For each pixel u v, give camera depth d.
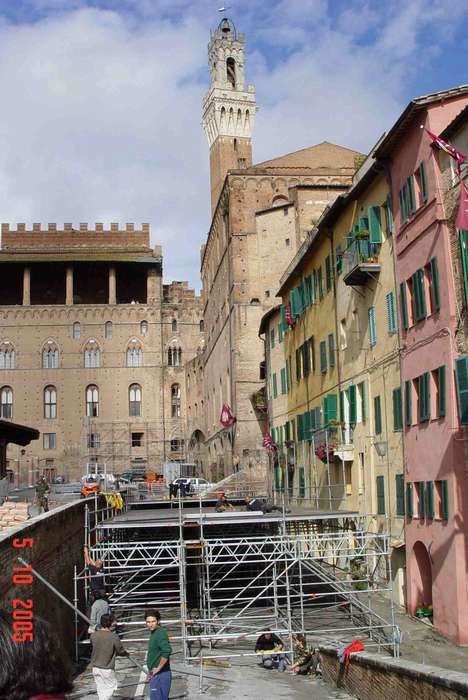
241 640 30.42
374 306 35.53
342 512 35.00
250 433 72.69
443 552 27.08
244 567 41.69
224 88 121.62
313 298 46.88
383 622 27.88
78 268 112.19
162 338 108.88
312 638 28.52
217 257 89.19
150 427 106.69
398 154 31.97
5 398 106.00
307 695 20.81
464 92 28.73
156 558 29.36
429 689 14.67
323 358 44.53
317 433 42.88
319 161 80.38
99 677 16.41
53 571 24.31
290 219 74.00
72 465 104.81
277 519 31.25
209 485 70.94
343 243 40.06
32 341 107.12
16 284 113.75
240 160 121.12
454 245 27.06
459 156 24.86
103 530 35.16
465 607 25.81
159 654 15.97
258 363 74.00
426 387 28.86
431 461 28.47
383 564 34.16
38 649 3.92
